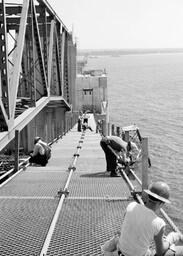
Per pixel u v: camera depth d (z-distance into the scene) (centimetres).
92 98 4438
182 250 412
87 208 699
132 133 2250
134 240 399
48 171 1079
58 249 532
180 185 2119
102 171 1068
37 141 1247
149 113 5297
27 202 738
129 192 809
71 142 1930
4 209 698
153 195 398
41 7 1608
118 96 7619
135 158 1108
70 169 1080
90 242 553
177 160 2688
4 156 1666
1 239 565
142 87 9469
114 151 991
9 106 991
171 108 5725
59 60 2166
